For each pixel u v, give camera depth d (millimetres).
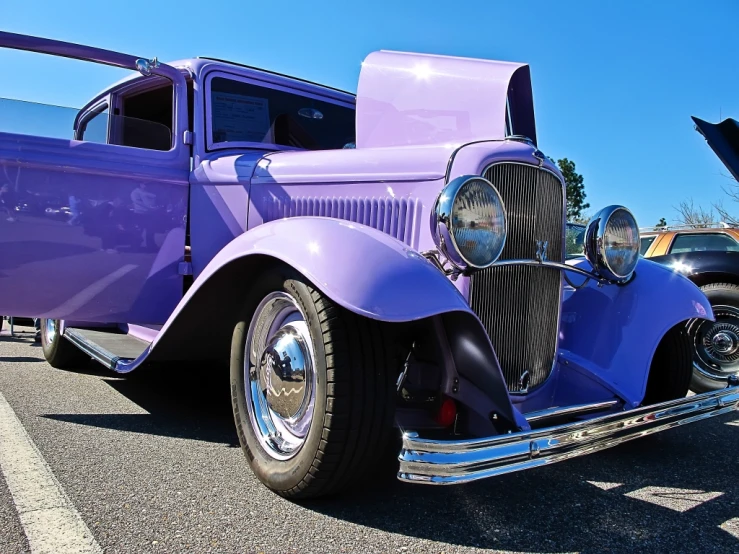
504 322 2527
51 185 3078
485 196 2201
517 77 2867
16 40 2857
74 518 1980
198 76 3570
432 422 2262
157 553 1782
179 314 2588
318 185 2916
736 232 6207
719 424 3617
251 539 1891
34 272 3090
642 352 2785
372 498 2236
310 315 2039
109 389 3926
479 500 2279
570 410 2471
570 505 2281
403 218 2604
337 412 1959
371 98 3057
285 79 3971
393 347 2066
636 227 2836
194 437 2926
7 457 2525
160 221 3377
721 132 5383
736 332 4766
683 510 2268
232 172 3283
